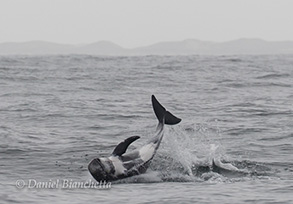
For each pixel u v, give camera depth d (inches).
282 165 1449.3
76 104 2721.5
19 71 4884.4
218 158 1497.3
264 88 3558.1
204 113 2423.7
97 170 1222.9
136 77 4338.1
